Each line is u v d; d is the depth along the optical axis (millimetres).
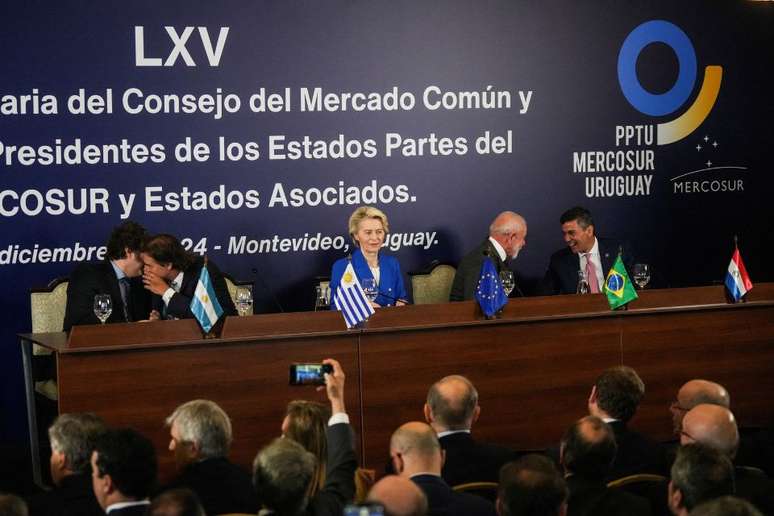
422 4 23453
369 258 20703
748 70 26062
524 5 24188
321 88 22859
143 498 9875
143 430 16109
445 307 17703
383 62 23250
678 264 25812
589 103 24844
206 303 16453
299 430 11297
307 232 22969
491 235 21078
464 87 23875
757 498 11227
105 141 21516
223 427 11125
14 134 20922
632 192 25297
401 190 23562
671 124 25516
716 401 13250
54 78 21109
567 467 10750
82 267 18734
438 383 12578
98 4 21297
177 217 22078
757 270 26500
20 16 20828
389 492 7910
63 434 10969
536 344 18031
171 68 21844
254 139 22484
